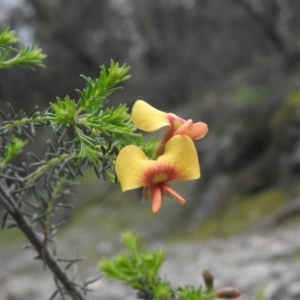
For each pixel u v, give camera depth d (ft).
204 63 66.85
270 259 24.54
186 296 5.71
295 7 58.29
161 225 38.83
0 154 4.65
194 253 28.99
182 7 66.23
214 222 36.76
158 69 67.72
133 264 6.30
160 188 4.00
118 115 4.19
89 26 61.31
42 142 32.42
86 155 4.11
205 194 39.81
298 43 57.16
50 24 58.44
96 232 39.37
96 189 45.19
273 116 39.93
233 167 40.42
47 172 5.41
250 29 64.59
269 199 36.45
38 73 57.16
